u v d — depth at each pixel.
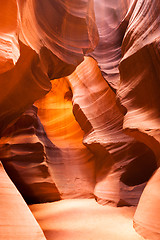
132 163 9.81
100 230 5.91
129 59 7.25
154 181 5.50
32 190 10.58
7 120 7.27
